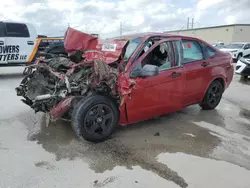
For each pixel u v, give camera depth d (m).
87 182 2.40
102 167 2.67
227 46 19.09
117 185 2.36
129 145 3.22
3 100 5.20
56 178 2.45
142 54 3.42
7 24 8.30
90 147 3.14
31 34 8.88
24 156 2.85
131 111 3.38
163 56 3.76
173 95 3.78
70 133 3.54
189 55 4.05
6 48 8.29
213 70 4.45
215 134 3.69
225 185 2.41
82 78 3.21
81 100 3.12
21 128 3.69
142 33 3.99
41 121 3.99
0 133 3.48
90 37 3.46
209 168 2.71
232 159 2.94
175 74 3.70
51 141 3.27
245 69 8.70
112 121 3.32
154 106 3.59
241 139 3.54
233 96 6.38
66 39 3.49
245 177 2.56
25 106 4.78
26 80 3.97
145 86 3.35
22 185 2.32
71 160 2.80
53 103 3.06
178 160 2.87
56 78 3.25
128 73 3.20
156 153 3.03
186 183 2.42
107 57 3.46
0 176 2.44
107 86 3.22
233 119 4.43
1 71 10.11
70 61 3.78
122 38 3.91
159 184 2.39
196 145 3.29
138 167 2.69
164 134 3.62
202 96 4.47
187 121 4.23
